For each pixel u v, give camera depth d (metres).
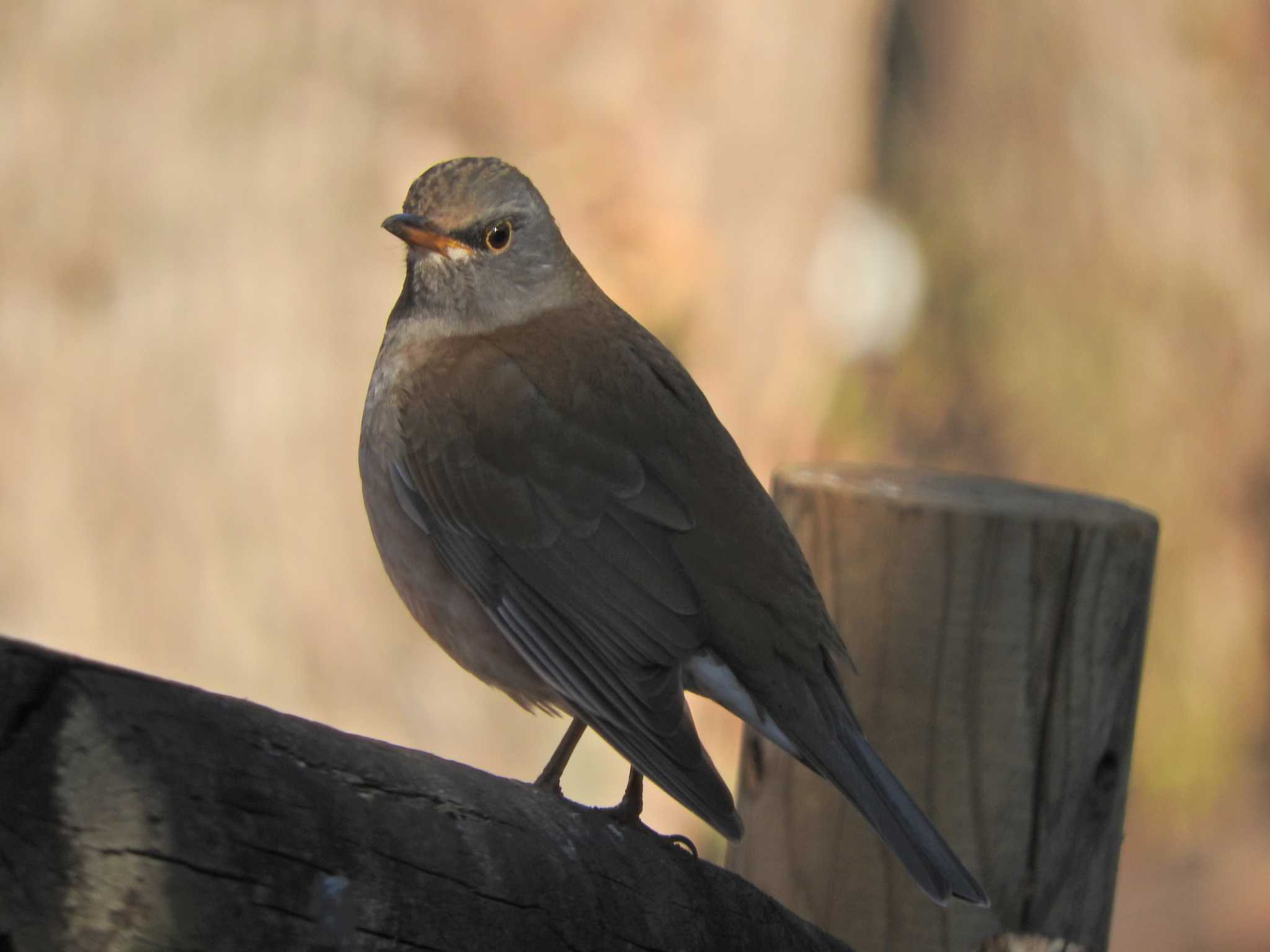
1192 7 22.70
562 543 6.09
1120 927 16.80
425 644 12.62
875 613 5.71
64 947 3.18
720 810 5.36
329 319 12.55
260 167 12.48
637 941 4.28
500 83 13.78
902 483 5.88
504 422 6.27
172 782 3.28
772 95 15.48
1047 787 5.62
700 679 5.86
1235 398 21.09
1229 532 20.38
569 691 5.94
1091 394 20.47
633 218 14.71
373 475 6.55
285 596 12.33
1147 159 22.11
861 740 5.58
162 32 12.35
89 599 12.04
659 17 14.55
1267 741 19.92
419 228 6.64
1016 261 21.44
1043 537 5.57
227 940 3.35
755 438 16.23
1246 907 17.03
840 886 5.85
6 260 12.16
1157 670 19.58
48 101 12.23
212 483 12.27
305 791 3.52
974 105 22.72
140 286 12.27
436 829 3.80
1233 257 21.67
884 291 18.69
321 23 12.70
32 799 3.15
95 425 12.17
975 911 5.68
